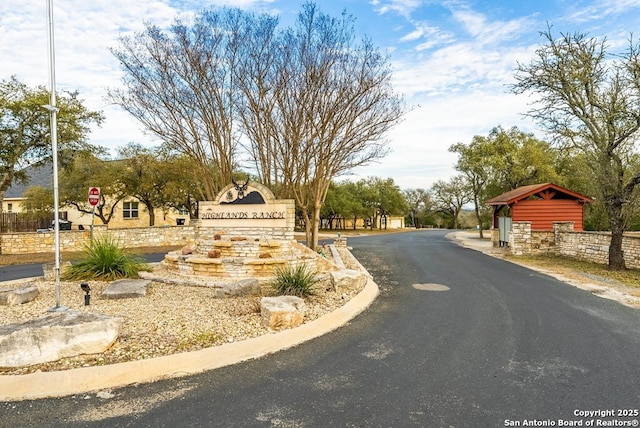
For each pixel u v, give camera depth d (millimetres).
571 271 12766
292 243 11312
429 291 9336
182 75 13922
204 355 4723
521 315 7090
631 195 13133
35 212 27016
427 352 5156
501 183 28422
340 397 3867
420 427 3324
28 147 17328
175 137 15188
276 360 4820
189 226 16609
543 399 3840
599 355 5047
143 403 3713
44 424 3342
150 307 6664
